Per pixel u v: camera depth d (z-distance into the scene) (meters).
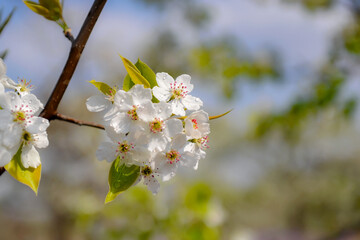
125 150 0.40
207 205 0.81
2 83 0.40
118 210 0.84
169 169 0.41
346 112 0.85
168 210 0.81
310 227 3.45
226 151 3.90
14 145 0.38
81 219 0.91
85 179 1.70
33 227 2.05
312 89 0.90
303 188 3.57
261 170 4.05
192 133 0.41
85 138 1.82
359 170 3.21
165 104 0.40
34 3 0.41
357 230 1.45
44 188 1.79
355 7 0.96
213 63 1.04
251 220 4.28
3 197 2.00
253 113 1.02
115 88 0.41
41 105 0.39
